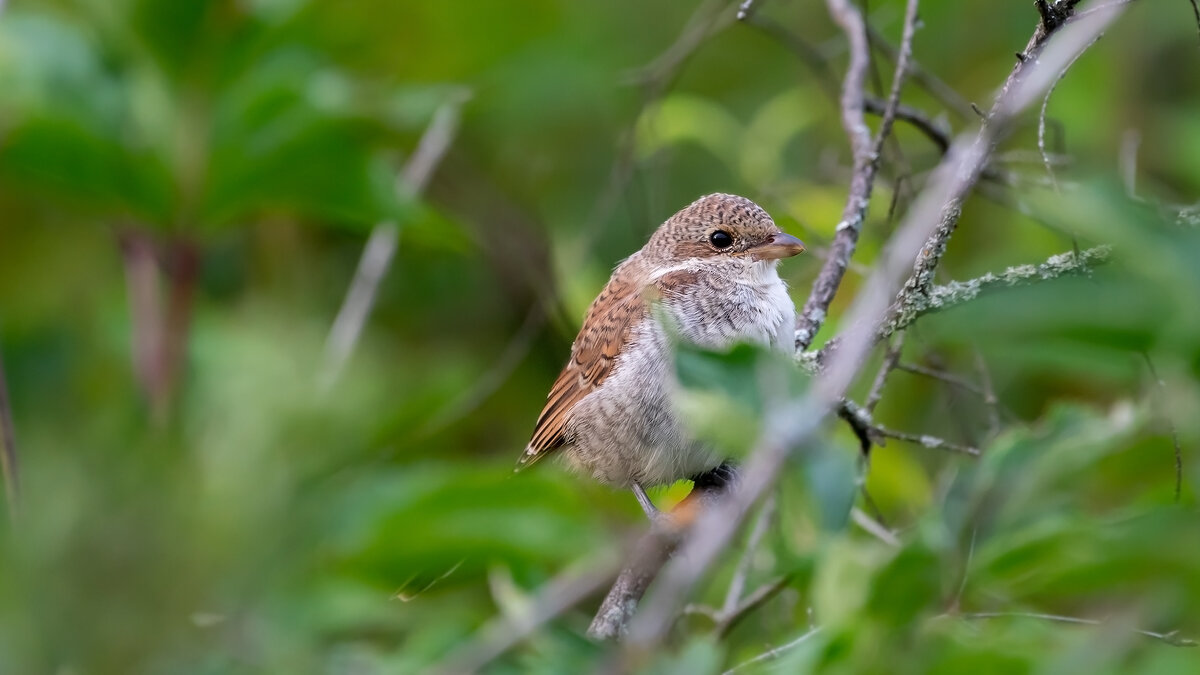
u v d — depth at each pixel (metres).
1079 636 6.90
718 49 17.06
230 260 15.26
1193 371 5.11
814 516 6.49
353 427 5.28
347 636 8.48
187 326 12.09
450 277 15.75
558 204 16.12
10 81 11.28
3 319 14.06
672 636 9.30
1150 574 6.39
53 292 14.52
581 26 16.55
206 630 4.48
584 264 13.95
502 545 7.76
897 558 6.21
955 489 6.57
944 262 12.43
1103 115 14.38
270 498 4.60
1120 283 4.71
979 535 6.48
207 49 11.68
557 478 9.19
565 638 5.94
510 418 14.60
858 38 11.05
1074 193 4.89
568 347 13.92
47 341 13.41
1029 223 13.27
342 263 15.71
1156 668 6.62
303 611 5.04
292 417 4.86
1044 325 4.72
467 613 8.57
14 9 12.89
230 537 4.46
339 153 11.59
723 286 10.67
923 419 12.66
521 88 16.50
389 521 7.49
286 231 14.83
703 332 10.48
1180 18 14.77
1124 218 4.71
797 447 5.20
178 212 11.73
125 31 11.65
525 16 15.40
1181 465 7.92
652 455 10.49
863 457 9.05
